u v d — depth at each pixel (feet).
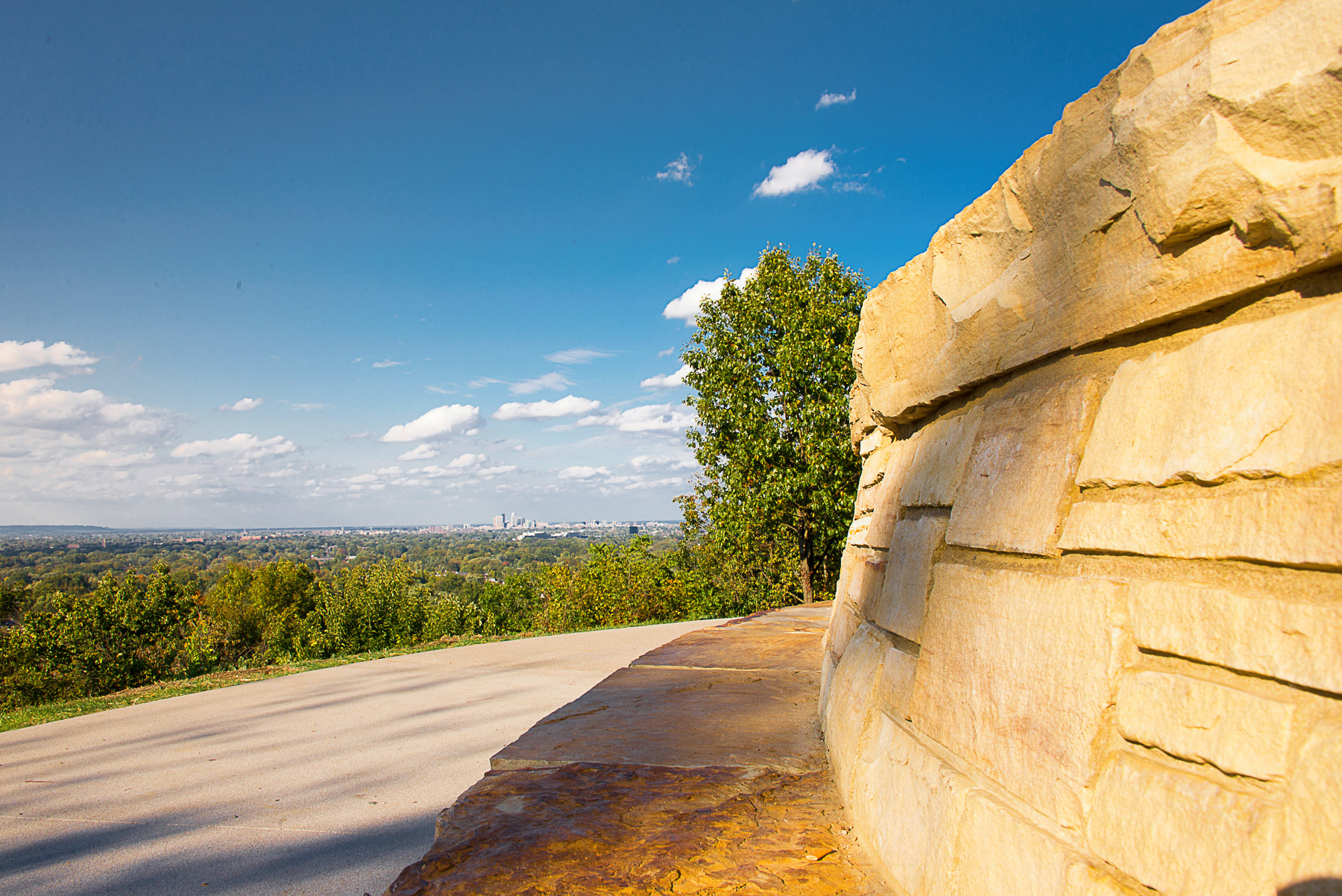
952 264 7.89
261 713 28.84
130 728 28.12
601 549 92.32
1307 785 3.15
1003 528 5.91
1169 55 4.44
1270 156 3.89
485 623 76.59
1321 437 3.51
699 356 60.13
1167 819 3.75
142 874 13.41
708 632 25.09
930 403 8.73
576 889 6.57
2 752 25.39
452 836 7.79
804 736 11.50
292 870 13.29
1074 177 5.44
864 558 11.13
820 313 54.08
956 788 5.60
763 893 6.46
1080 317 5.49
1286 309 3.98
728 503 58.54
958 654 6.15
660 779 9.53
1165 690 4.01
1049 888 4.40
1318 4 3.68
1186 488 4.26
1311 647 3.31
